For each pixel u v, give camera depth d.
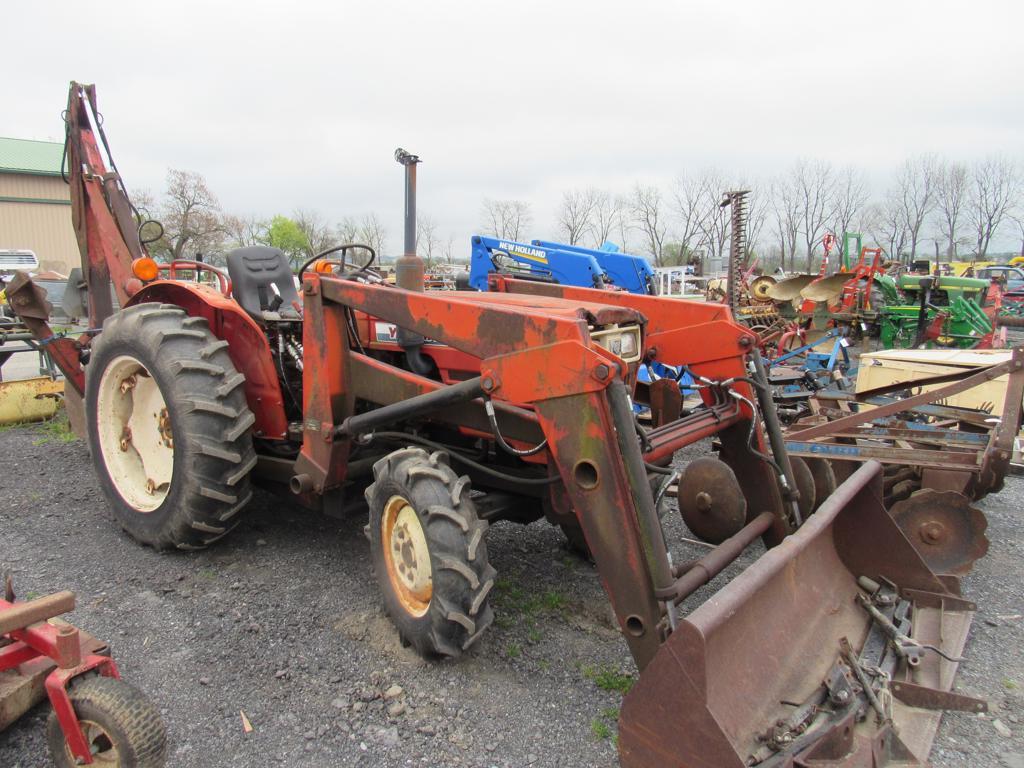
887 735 2.32
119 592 3.50
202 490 3.64
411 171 3.69
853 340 13.53
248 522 4.46
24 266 22.91
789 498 3.29
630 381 3.19
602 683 2.85
